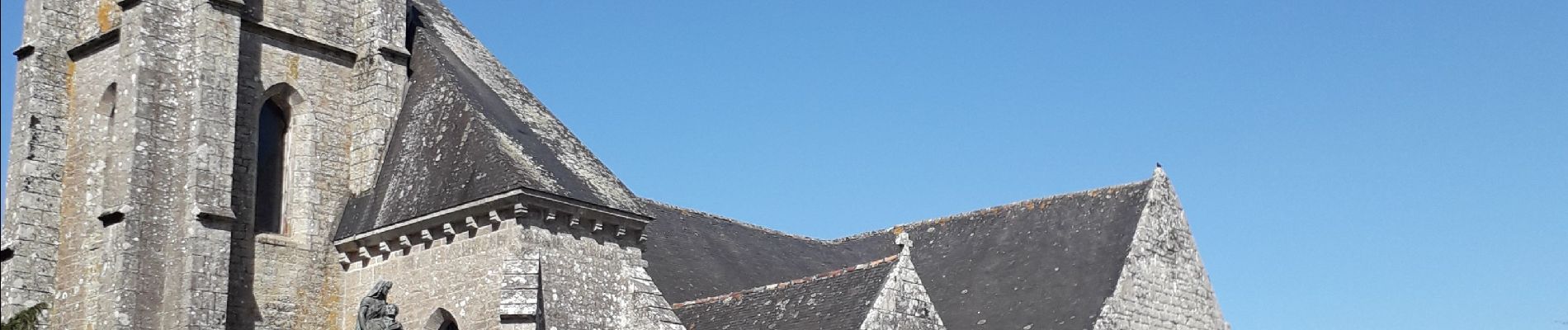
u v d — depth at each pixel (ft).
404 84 122.42
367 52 121.90
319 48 120.67
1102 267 148.36
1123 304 144.97
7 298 111.34
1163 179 156.25
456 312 108.47
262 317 112.37
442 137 116.16
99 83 115.96
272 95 117.91
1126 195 156.15
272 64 117.50
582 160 118.93
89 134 115.34
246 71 115.75
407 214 112.47
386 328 108.47
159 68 110.22
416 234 112.37
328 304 116.16
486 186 108.06
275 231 116.57
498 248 107.04
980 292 153.69
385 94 120.88
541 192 107.04
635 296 112.88
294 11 119.75
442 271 110.52
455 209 108.78
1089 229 155.02
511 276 105.29
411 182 115.03
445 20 131.64
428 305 110.63
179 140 109.91
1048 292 148.66
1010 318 147.43
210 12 111.86
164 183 108.68
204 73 110.52
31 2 119.55
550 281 107.55
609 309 111.14
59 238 114.52
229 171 110.11
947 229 167.53
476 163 111.04
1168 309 150.41
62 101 117.60
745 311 119.55
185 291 106.01
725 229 156.46
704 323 121.19
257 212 115.65
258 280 112.88
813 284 117.70
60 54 118.32
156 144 108.78
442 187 111.96
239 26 113.50
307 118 118.93
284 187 117.70
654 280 134.41
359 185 119.14
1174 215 155.74
